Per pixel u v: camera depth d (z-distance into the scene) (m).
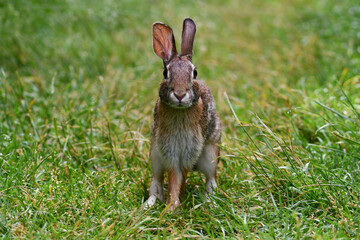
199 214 8.23
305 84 14.02
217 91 14.09
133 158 10.31
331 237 7.09
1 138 10.19
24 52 15.67
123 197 8.68
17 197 8.01
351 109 10.91
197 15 21.98
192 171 9.92
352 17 19.25
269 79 15.18
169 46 8.93
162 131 8.81
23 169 9.05
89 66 15.31
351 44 16.08
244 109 12.27
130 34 18.20
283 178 8.74
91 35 17.52
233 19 22.62
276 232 7.43
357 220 7.48
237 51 18.41
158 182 9.24
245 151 9.99
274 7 24.62
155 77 14.44
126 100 13.00
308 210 8.00
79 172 9.36
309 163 9.02
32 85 13.35
